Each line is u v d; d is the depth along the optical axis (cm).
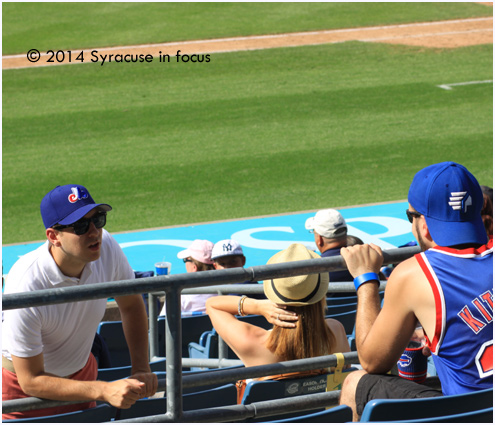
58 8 4706
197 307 991
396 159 2273
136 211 1877
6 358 509
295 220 1773
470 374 403
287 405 459
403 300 411
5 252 1602
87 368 562
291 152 2347
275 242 1638
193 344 816
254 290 785
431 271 405
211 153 2348
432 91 3052
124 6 4753
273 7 4734
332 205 1897
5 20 4453
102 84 3234
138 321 545
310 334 526
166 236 1681
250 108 2855
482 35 4038
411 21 4406
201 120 2714
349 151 2352
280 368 470
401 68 3422
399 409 376
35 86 3222
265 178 2119
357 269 451
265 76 3322
